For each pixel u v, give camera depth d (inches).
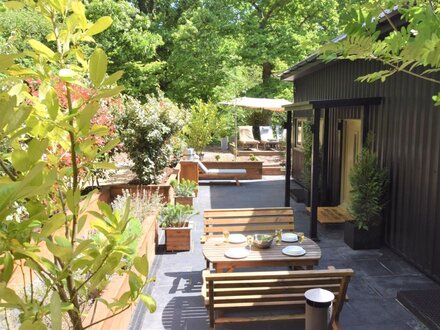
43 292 126.2
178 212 287.6
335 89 398.9
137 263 57.7
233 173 557.0
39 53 50.8
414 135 254.4
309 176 418.3
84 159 60.6
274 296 157.6
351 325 182.1
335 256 272.2
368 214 281.6
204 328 181.0
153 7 983.0
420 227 246.8
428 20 54.4
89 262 52.2
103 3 762.2
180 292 216.5
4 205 35.7
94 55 47.2
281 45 975.6
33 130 52.0
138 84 869.8
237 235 225.8
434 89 232.7
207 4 938.7
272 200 462.3
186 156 555.5
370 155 290.5
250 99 861.2
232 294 154.1
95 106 48.8
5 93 45.7
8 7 49.4
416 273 243.0
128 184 382.0
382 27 212.5
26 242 45.8
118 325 160.6
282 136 883.4
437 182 230.4
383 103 294.5
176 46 916.6
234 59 935.0
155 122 380.8
